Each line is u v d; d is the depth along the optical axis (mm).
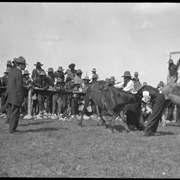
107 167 8148
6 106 14742
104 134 12945
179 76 13281
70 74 18969
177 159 9008
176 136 12578
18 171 7809
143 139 11883
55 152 9688
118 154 9477
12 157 9078
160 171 7891
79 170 7926
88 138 11961
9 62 18281
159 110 12523
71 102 18641
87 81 19156
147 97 13797
